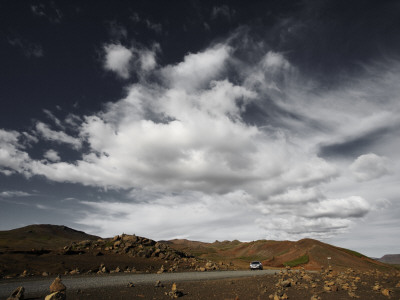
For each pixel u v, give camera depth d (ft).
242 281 80.02
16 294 42.34
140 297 47.96
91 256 125.90
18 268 91.56
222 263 192.95
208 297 48.60
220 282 75.92
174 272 114.83
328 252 246.27
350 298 48.11
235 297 48.83
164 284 68.90
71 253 125.90
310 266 216.13
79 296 47.39
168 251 166.09
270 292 55.21
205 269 133.08
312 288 61.52
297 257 245.86
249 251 382.83
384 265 244.63
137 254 144.97
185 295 50.62
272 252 328.29
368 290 59.77
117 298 46.24
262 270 158.81
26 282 69.72
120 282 71.51
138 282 72.64
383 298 48.83
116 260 125.49
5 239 415.64
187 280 81.35
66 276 86.53
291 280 73.87
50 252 121.60
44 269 95.71
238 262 254.88
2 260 96.43
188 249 550.77
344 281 74.84
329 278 89.76
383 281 80.18
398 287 64.90
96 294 50.11
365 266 221.66
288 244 339.16
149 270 117.39
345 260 231.30
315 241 302.04
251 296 50.06
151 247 161.79
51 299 34.81
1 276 81.05
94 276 87.92
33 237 499.51
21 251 113.19
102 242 159.53
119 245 154.10
